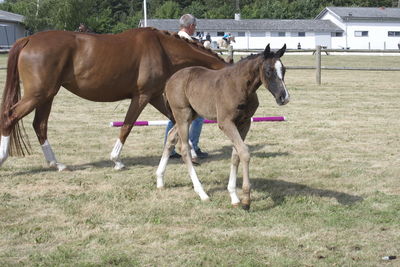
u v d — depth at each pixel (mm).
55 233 4660
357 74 23328
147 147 8586
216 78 5266
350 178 6613
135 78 6801
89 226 4840
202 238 4531
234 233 4660
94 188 6156
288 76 22016
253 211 5262
